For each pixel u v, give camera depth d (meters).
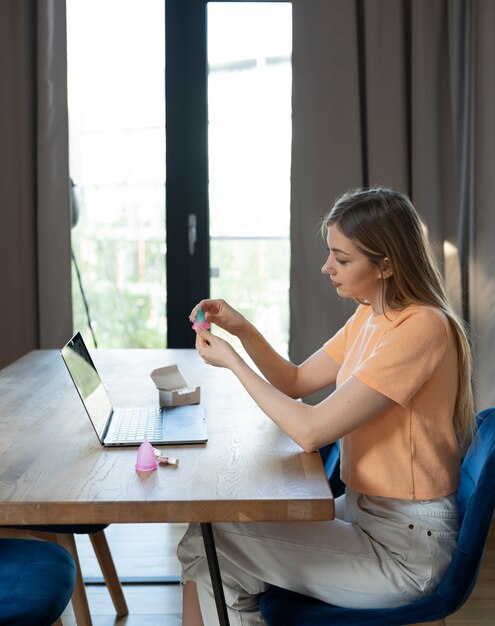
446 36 3.37
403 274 1.71
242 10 3.63
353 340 1.98
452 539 1.68
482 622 2.54
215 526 1.68
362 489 1.69
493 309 3.34
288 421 1.65
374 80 3.37
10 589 1.68
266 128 3.69
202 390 2.24
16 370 2.50
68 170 3.40
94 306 3.77
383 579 1.63
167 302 3.74
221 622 1.60
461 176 3.46
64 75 3.37
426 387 1.68
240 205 3.73
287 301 3.78
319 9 3.37
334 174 3.40
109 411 1.97
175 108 3.64
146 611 2.58
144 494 1.46
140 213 3.72
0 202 3.44
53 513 1.42
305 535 1.66
